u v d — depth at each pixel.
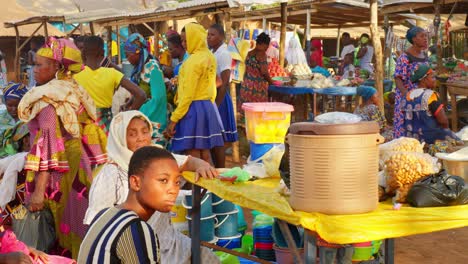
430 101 6.98
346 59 16.95
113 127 4.00
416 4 12.32
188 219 5.05
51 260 3.55
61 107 4.73
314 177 2.89
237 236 5.15
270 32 19.20
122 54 18.16
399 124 7.42
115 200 3.96
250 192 3.44
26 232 4.80
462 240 6.46
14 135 5.69
